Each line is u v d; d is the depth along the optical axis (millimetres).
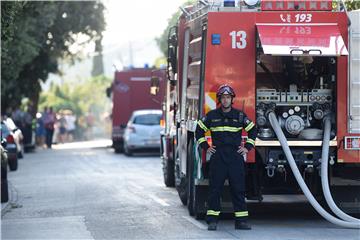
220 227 19484
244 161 19094
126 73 53219
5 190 25672
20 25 43656
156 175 35656
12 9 27953
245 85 19094
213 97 19031
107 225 20281
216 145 18609
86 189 29844
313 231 18734
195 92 20453
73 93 113312
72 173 37688
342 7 19422
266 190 20219
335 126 19234
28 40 46406
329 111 19375
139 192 28359
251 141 18531
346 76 19109
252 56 19094
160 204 24594
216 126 18578
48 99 97250
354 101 19109
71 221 21203
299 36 18812
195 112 20266
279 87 20641
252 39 19078
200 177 19375
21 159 49469
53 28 62875
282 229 19094
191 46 21453
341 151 19172
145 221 20812
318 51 18516
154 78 30453
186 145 21844
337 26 19031
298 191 20250
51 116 65688
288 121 19359
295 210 23016
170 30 25500
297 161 19375
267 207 23734
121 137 53594
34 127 65812
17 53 44906
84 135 91312
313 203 18672
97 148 63781
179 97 23984
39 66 63219
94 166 42000
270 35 18750
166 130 29516
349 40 19078
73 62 69625
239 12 19094
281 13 19031
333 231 18734
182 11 23359
